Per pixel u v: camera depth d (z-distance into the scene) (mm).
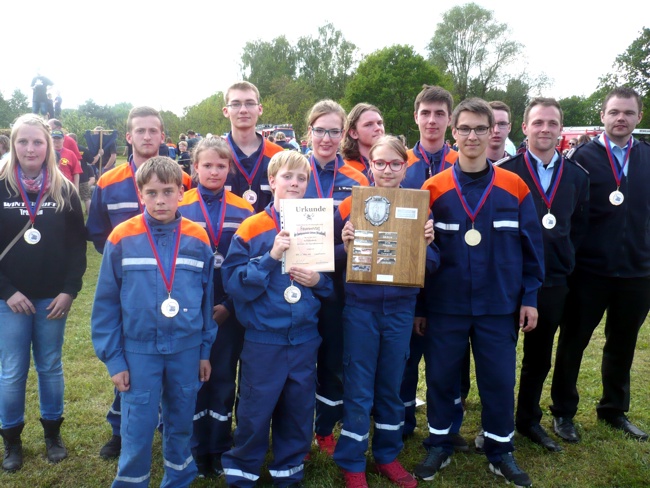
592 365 5262
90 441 3781
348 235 3154
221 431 3385
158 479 3342
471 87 57219
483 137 3240
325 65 71250
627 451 3703
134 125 3531
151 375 2846
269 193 3895
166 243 2932
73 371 4988
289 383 3119
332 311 3480
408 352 3295
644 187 3768
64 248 3467
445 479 3406
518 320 3498
